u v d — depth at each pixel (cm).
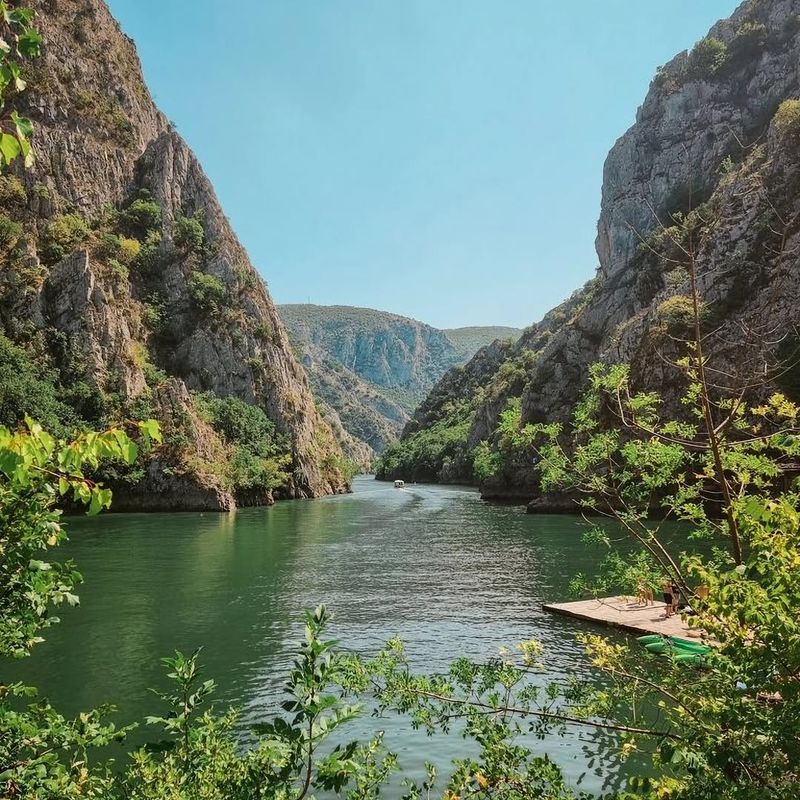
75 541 5419
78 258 10500
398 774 1366
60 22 13938
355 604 3017
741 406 916
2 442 466
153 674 2045
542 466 1099
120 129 14212
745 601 540
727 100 11288
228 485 9638
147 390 10275
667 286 7831
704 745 561
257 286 14738
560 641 2350
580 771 1362
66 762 1384
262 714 1716
